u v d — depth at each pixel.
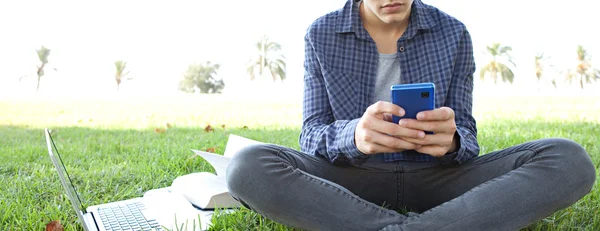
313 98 1.55
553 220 1.35
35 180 2.10
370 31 1.57
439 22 1.54
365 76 1.54
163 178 2.14
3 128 4.77
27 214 1.57
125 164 2.44
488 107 8.09
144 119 6.05
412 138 1.12
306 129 1.49
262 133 3.98
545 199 1.09
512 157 1.26
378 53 1.54
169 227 1.34
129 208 1.55
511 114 5.98
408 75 1.52
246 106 9.95
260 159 1.18
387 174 1.42
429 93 1.09
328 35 1.56
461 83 1.51
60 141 3.50
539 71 52.53
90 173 2.22
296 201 1.13
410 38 1.51
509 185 1.09
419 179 1.41
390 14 1.37
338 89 1.52
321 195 1.13
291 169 1.18
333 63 1.54
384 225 1.10
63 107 9.29
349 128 1.26
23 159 2.70
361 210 1.12
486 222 1.05
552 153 1.16
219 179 1.70
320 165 1.39
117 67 46.59
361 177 1.42
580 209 1.45
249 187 1.15
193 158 2.53
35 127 4.91
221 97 16.73
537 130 3.79
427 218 1.06
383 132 1.13
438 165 1.40
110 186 1.99
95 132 4.22
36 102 11.26
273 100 13.79
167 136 3.78
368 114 1.15
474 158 1.37
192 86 45.09
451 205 1.08
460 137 1.25
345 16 1.58
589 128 3.84
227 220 1.40
